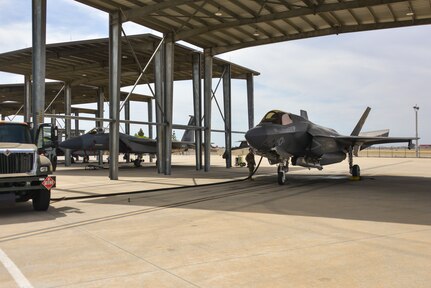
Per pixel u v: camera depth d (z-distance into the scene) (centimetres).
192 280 438
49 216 895
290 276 450
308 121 1802
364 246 591
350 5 1678
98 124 3766
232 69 3222
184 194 1351
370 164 3788
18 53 2470
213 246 596
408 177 2105
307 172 2634
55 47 2434
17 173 896
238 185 1688
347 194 1320
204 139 2642
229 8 1895
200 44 2533
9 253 563
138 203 1120
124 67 3008
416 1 1716
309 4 1756
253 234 682
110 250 576
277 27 2147
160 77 2414
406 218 843
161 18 2047
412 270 471
